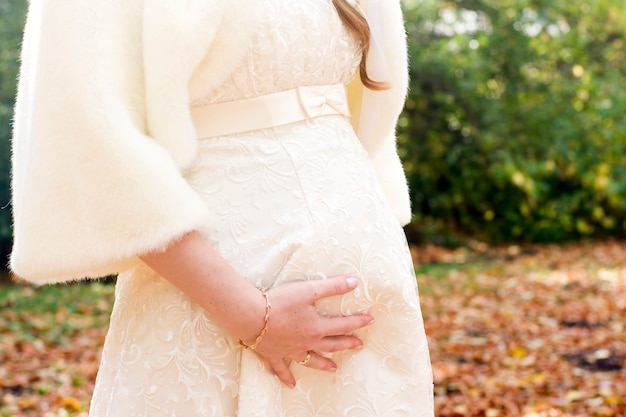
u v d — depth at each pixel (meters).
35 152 1.12
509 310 7.53
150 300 1.21
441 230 13.18
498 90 12.72
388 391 1.32
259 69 1.23
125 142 1.10
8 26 9.59
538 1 12.64
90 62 1.12
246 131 1.24
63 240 1.11
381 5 1.49
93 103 1.11
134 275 1.24
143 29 1.15
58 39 1.12
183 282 1.12
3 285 8.82
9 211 9.33
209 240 1.20
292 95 1.28
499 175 12.03
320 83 1.33
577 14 13.02
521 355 5.57
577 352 5.66
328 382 1.28
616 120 12.87
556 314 7.31
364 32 1.38
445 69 12.04
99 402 1.28
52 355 5.58
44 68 1.13
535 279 9.56
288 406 1.26
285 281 1.21
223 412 1.18
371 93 1.54
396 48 1.50
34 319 6.80
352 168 1.34
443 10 12.50
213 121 1.23
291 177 1.25
